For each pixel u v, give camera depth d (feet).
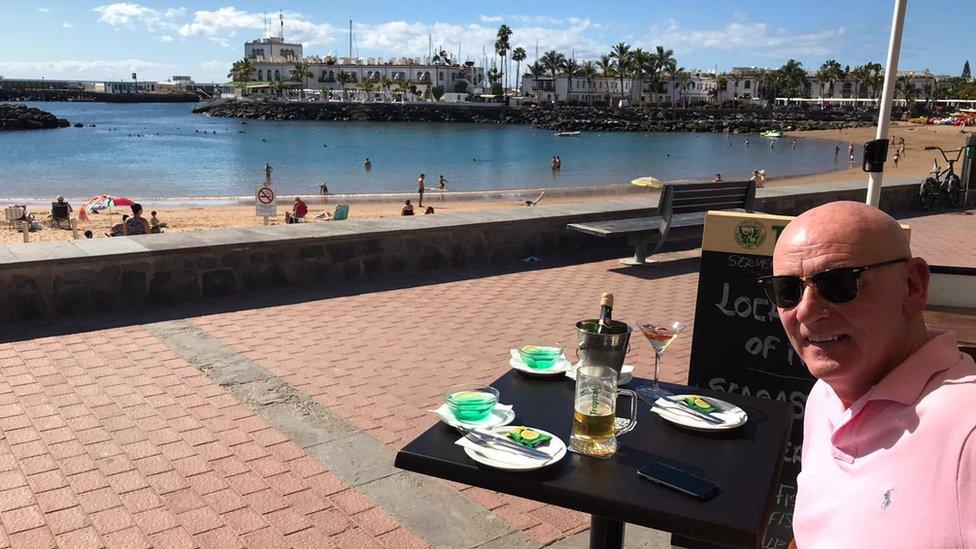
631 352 19.24
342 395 15.79
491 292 25.11
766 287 5.69
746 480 6.87
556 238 31.42
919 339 5.34
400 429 14.20
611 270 29.01
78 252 21.09
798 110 451.94
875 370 5.27
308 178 150.51
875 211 5.41
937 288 11.14
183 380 16.40
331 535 10.67
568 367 10.01
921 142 253.85
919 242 35.27
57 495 11.53
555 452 7.26
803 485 5.42
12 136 277.85
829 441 5.45
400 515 11.26
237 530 10.72
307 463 12.76
